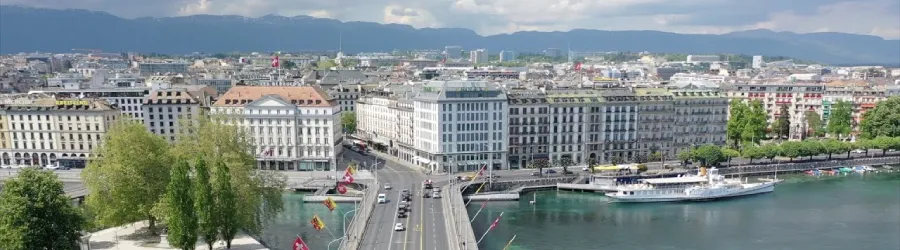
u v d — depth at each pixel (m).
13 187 101.19
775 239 169.62
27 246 98.19
